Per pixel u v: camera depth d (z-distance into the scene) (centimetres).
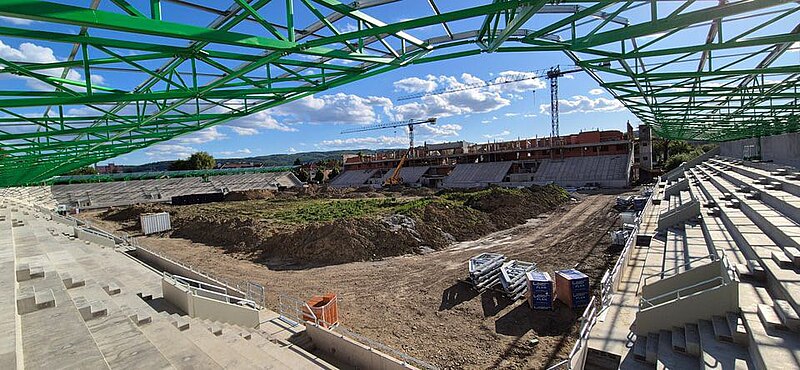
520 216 3111
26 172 4212
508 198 3362
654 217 2302
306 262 2017
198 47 943
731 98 2067
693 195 2555
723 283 822
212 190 7750
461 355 1030
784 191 1511
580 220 2928
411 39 1062
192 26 621
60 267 1044
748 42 941
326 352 1051
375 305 1394
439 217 2617
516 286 1438
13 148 1909
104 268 1470
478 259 1716
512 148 7325
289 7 773
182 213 4300
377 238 2153
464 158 8125
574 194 4828
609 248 1988
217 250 2461
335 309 1256
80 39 740
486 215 2908
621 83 1574
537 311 1270
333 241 2080
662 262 1355
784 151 3034
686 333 787
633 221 2262
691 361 735
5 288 639
